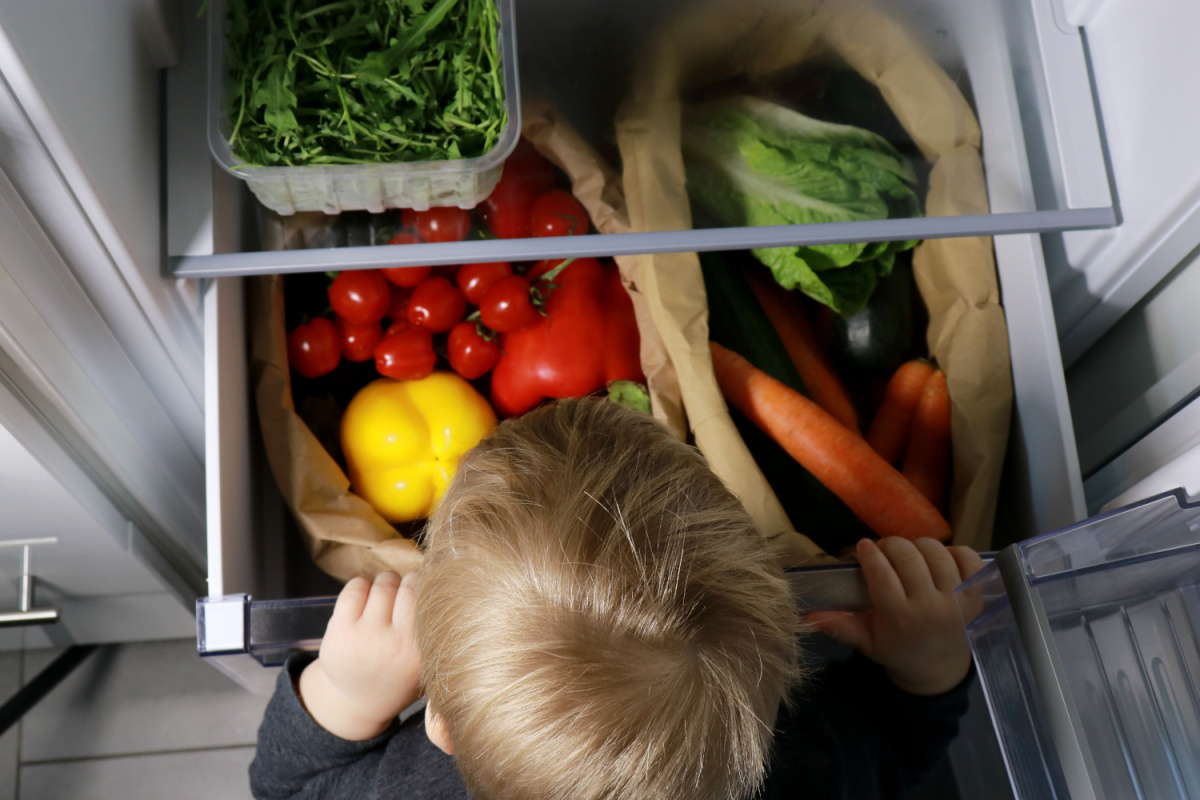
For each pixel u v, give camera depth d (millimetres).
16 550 948
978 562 732
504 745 496
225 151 687
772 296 947
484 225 791
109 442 861
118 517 972
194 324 823
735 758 516
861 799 750
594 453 573
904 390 905
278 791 767
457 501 575
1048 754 476
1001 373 888
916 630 694
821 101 812
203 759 1312
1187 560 489
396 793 704
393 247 757
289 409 839
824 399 915
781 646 549
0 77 492
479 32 712
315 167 685
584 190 799
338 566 829
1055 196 795
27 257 624
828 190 785
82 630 1250
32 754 1293
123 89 660
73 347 735
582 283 885
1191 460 632
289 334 870
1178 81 715
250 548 832
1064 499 842
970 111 813
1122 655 480
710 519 547
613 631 490
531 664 489
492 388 908
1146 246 798
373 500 874
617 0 838
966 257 900
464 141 709
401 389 879
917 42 827
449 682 520
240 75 704
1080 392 1035
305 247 759
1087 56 818
